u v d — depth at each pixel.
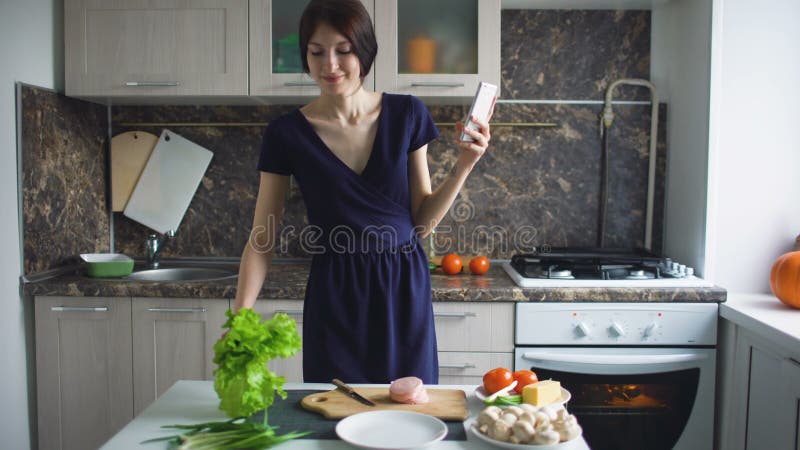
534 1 2.52
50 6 2.36
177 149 2.72
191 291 2.16
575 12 2.62
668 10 2.59
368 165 1.47
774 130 2.27
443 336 2.15
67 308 2.20
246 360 1.04
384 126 1.47
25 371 2.23
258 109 2.70
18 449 2.20
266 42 2.32
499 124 2.65
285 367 2.19
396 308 1.48
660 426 2.14
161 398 1.20
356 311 1.47
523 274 2.29
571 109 2.65
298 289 2.15
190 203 2.74
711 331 2.12
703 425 2.13
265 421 1.03
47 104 2.32
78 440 2.25
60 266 2.41
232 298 2.17
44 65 2.33
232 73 2.34
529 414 0.99
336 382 1.23
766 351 1.88
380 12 2.31
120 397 2.22
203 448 0.96
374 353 1.48
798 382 1.70
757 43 2.25
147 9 2.34
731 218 2.30
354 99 1.46
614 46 2.62
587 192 2.67
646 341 2.12
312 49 1.32
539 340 2.13
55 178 2.38
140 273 2.55
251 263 1.51
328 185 1.46
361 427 1.03
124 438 1.01
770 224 2.29
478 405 1.17
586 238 2.69
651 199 2.62
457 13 2.33
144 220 2.72
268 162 1.50
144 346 2.20
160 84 2.34
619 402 2.14
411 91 2.32
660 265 2.29
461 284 2.23
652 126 2.61
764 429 1.89
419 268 1.52
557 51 2.63
